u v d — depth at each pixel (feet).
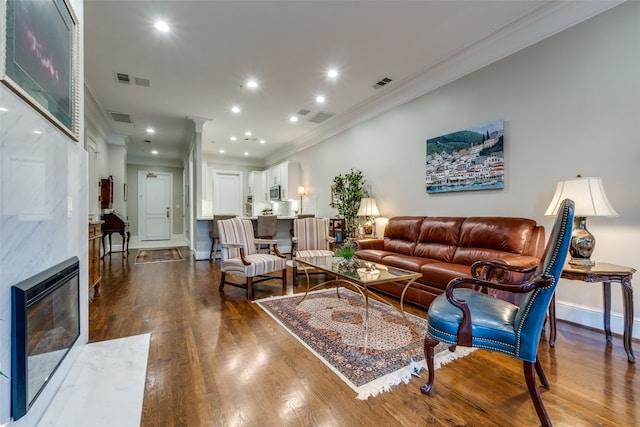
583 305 8.36
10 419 3.77
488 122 10.58
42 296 4.47
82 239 6.83
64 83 5.70
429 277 9.32
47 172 4.87
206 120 18.69
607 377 5.78
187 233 27.53
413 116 13.79
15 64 3.84
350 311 9.45
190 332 7.86
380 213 15.87
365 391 5.34
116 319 8.77
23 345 3.86
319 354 6.68
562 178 8.68
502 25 9.46
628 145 7.50
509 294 7.52
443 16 8.98
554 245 4.66
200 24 9.19
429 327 5.35
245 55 11.04
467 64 11.18
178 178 32.17
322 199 21.42
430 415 4.73
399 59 11.48
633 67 7.40
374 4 8.40
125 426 4.46
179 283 13.09
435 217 12.17
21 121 4.02
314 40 10.14
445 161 12.13
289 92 14.49
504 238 9.35
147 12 8.59
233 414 4.74
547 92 9.00
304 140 23.32
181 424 4.51
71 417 4.61
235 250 12.09
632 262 7.47
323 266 9.47
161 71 12.18
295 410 4.85
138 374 5.85
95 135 17.62
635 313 7.43
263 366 6.18
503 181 10.14
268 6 8.43
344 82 13.43
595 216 7.31
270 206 30.17
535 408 4.45
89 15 8.66
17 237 3.93
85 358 6.44
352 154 18.10
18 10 3.94
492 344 4.88
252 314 9.21
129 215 29.91
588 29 8.13
